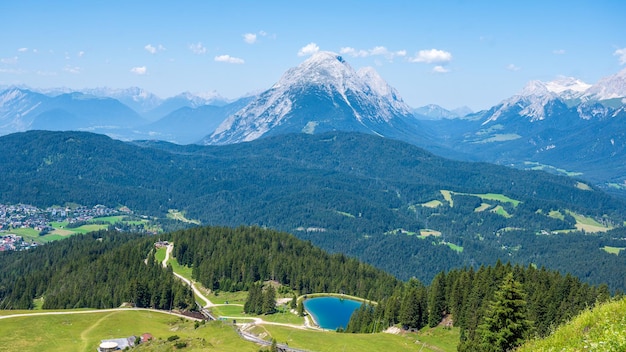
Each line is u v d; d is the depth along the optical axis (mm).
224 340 141250
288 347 132625
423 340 137750
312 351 129625
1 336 147875
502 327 82438
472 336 123125
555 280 139500
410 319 145250
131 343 145375
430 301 151875
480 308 126938
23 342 145500
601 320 38375
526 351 41625
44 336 151250
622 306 38781
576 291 131375
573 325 40688
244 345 134000
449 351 128125
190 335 152625
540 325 124125
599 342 33219
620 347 31797
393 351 130250
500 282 140750
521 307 81750
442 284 150625
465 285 144000
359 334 149125
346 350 130875
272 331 151250
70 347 144375
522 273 148250
